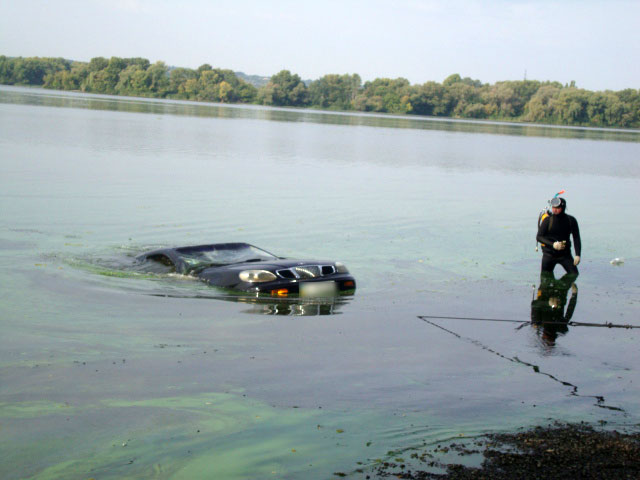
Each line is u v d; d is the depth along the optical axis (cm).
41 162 2567
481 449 472
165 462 449
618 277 1159
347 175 2820
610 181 3253
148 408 536
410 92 18938
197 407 540
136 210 1661
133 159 2898
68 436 484
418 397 571
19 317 781
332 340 731
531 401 568
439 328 796
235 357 664
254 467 442
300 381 603
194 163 2903
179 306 859
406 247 1375
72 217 1528
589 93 16762
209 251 1090
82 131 4444
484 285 1060
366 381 607
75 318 787
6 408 529
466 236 1538
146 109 10075
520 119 17625
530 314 882
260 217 1652
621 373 649
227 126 6731
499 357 689
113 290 927
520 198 2353
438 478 427
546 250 1187
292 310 859
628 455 465
